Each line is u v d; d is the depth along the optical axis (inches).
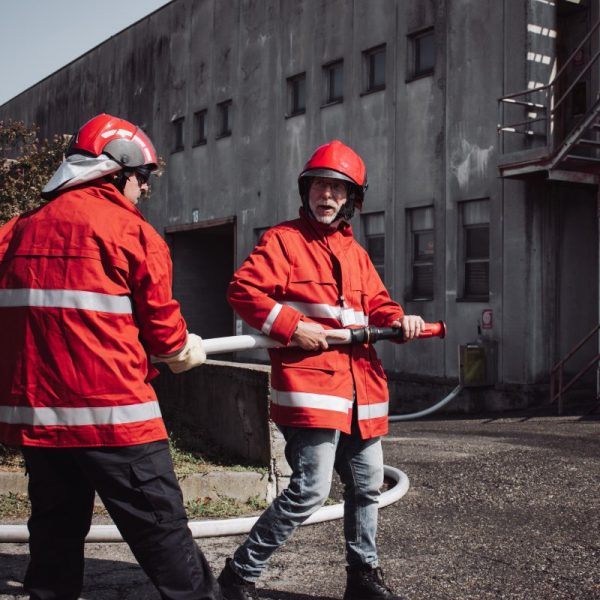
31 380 107.3
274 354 136.0
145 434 108.8
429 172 610.5
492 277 556.1
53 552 113.0
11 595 147.6
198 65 909.2
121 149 117.0
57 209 111.8
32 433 106.7
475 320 569.6
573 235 552.7
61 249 109.0
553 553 174.9
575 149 546.0
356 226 683.4
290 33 766.5
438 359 597.9
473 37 574.6
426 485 249.9
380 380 140.4
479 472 268.1
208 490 219.3
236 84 843.4
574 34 568.7
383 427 139.9
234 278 134.3
